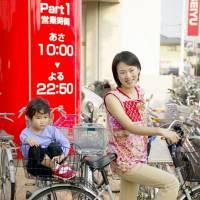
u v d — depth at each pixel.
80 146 4.40
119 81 3.74
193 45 24.95
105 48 15.48
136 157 3.70
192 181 4.04
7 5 6.59
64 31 6.86
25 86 6.71
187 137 4.38
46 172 3.79
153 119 6.04
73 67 7.02
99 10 15.37
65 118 6.06
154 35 16.14
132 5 15.94
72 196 3.79
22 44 6.65
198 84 13.09
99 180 4.36
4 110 6.71
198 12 19.11
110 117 3.71
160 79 14.16
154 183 3.66
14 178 4.20
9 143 4.52
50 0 6.70
